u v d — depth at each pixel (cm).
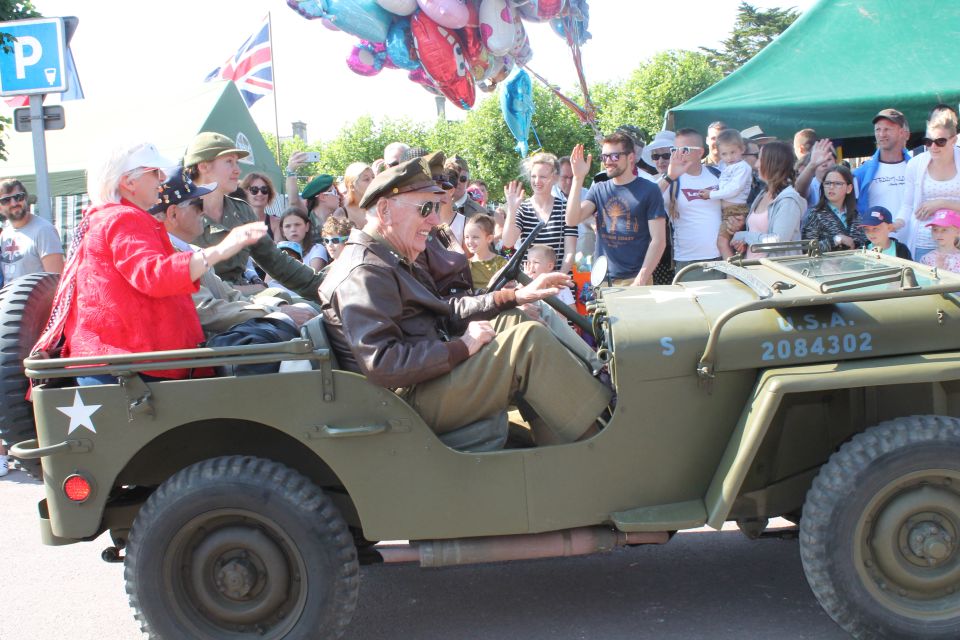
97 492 289
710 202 602
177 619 289
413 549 295
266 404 287
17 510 494
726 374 290
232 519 288
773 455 304
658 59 2411
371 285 295
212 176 393
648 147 739
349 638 319
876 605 269
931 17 762
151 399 286
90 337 295
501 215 707
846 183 559
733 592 337
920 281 299
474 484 287
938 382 294
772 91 751
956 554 270
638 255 572
